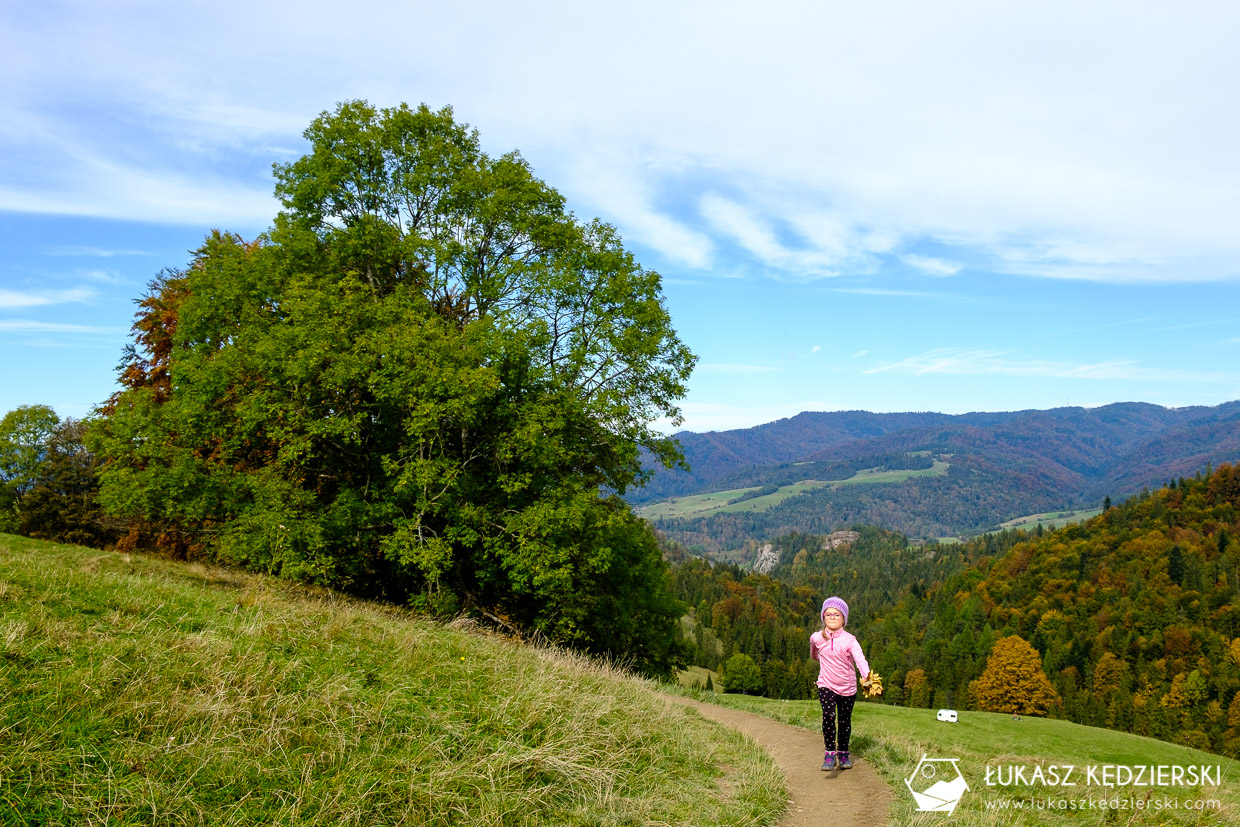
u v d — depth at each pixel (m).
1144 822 6.98
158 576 12.24
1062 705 99.12
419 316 16.09
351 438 16.19
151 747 4.29
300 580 15.10
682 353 18.59
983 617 144.50
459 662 7.99
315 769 4.64
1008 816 6.28
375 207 18.20
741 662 102.38
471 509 15.72
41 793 3.68
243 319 16.98
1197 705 92.38
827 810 6.33
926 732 23.73
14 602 6.21
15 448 35.41
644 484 20.34
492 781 5.06
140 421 16.72
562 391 16.36
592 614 18.98
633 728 7.32
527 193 18.16
